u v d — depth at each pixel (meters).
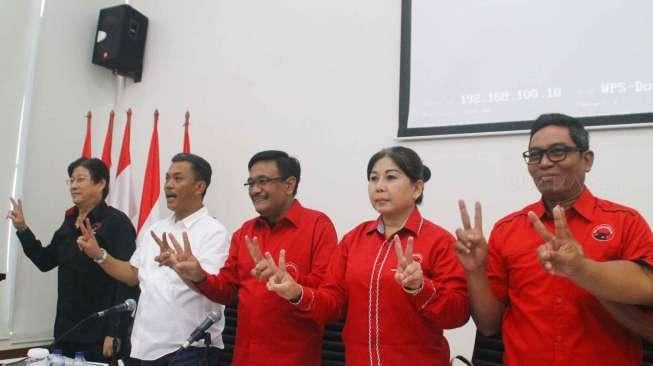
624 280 1.20
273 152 1.97
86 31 3.92
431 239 1.58
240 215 3.39
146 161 3.83
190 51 3.76
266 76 3.42
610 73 2.35
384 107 2.97
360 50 3.09
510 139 2.56
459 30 2.76
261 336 1.82
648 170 2.25
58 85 3.69
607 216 1.38
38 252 2.86
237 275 2.02
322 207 3.09
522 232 1.48
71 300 2.60
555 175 1.38
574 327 1.33
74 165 2.72
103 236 2.59
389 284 1.52
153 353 2.11
